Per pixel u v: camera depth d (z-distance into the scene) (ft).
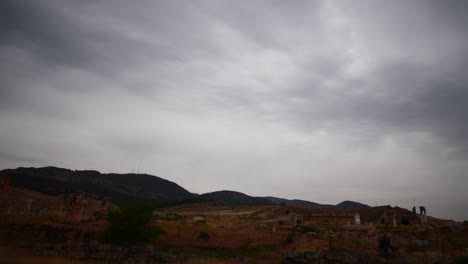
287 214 365.81
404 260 142.41
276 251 144.15
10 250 100.73
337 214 357.41
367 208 399.65
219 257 124.67
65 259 99.09
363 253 143.54
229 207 484.74
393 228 268.21
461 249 167.94
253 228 220.64
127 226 128.77
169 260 112.06
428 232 235.61
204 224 220.64
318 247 158.81
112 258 109.29
